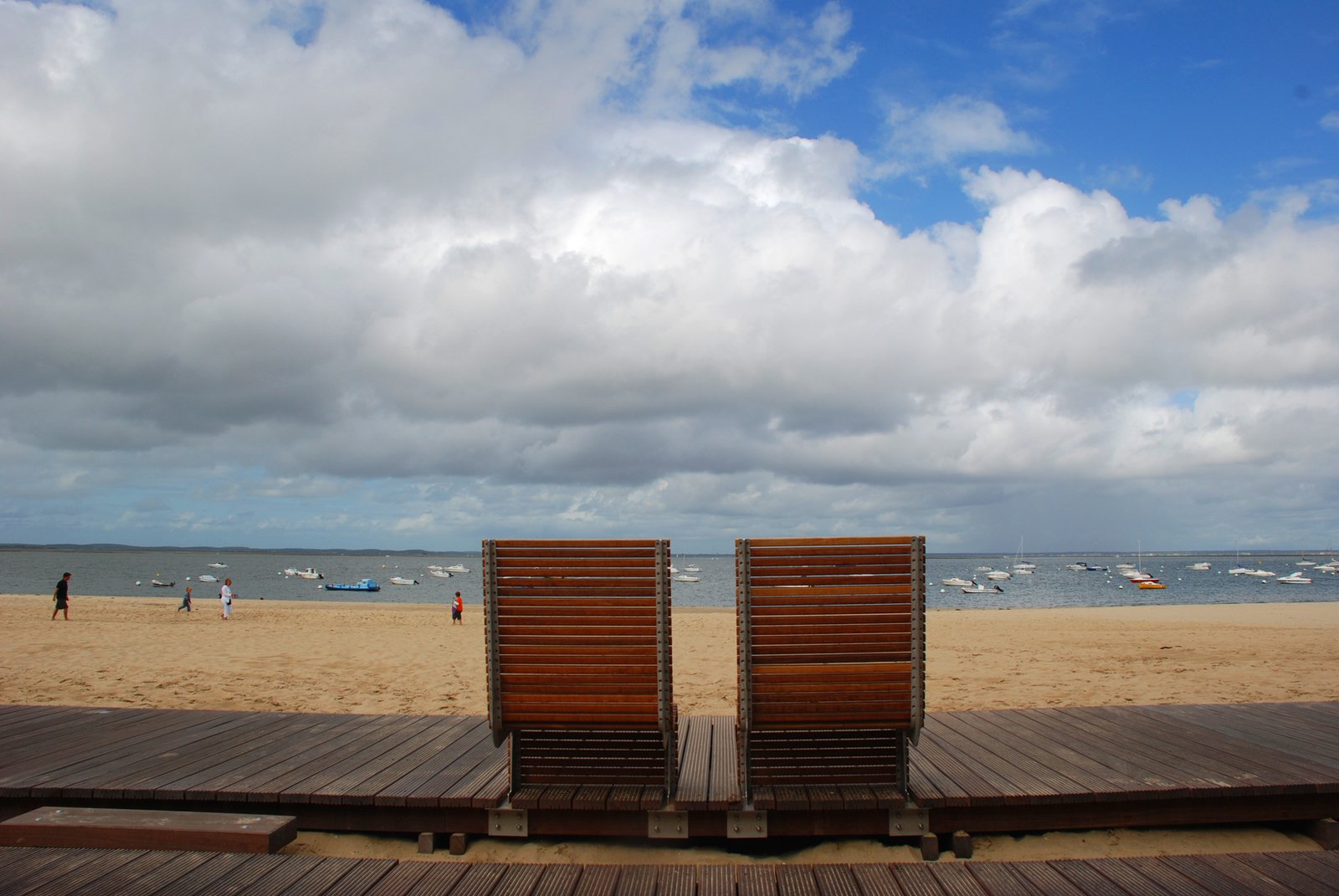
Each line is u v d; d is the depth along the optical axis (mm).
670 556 4238
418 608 44094
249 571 156125
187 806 4758
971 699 10211
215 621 27156
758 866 4012
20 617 27141
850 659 4281
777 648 4293
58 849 4207
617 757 4699
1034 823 4570
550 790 4664
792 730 4484
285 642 18297
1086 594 86875
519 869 3977
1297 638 19344
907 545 4262
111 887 3756
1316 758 5246
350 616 33719
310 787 4770
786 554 4297
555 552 4289
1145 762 5160
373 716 6668
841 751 4645
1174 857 4098
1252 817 4672
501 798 4559
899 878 3881
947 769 5016
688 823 4504
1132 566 177500
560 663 4297
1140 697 10219
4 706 7117
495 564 4320
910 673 4266
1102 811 4621
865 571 4270
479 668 13352
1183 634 21141
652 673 4250
